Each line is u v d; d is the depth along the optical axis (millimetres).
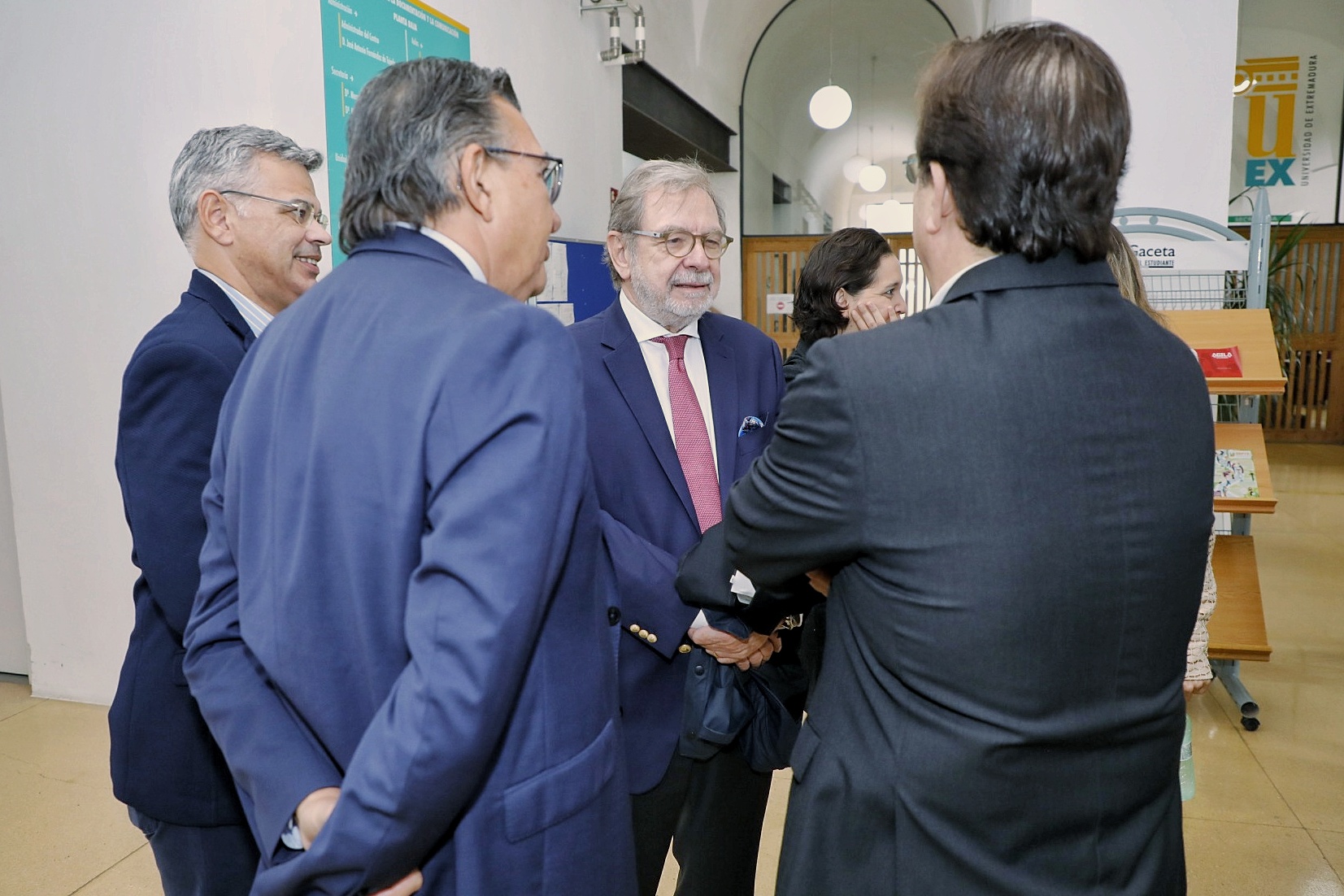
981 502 751
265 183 1405
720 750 1458
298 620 786
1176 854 858
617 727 956
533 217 917
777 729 1394
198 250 1421
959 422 756
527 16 4004
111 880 2045
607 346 1497
